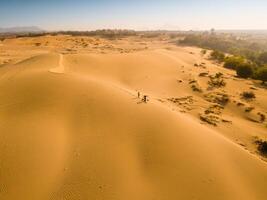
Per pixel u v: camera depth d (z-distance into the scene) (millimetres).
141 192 22797
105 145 27406
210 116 44688
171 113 34375
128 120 31547
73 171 24109
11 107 32781
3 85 39406
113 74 66250
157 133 29609
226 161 27453
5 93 36438
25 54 102625
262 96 60000
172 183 23953
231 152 29000
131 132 29562
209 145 29234
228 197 23422
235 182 25062
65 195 21797
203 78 69312
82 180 23281
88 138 28281
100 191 22406
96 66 68250
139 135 29203
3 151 25391
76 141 27781
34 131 28359
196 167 25891
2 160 24422
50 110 32281
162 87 60281
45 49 123000
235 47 199750
